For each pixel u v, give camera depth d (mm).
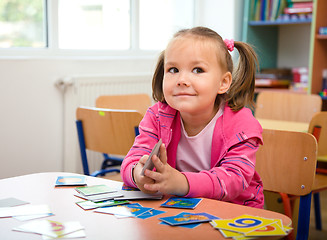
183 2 3900
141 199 979
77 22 3166
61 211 896
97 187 1063
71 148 2914
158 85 1303
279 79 3707
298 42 3924
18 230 792
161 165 968
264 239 761
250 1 3715
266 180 1550
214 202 959
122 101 2617
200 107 1091
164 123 1239
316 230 2564
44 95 2805
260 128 1187
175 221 826
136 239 753
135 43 3529
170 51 1105
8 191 1033
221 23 3879
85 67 3020
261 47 3861
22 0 2871
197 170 1229
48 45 3021
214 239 752
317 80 3316
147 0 3619
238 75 1266
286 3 3604
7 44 2828
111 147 1963
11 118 2668
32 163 2795
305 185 1444
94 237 761
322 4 3275
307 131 2197
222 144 1180
